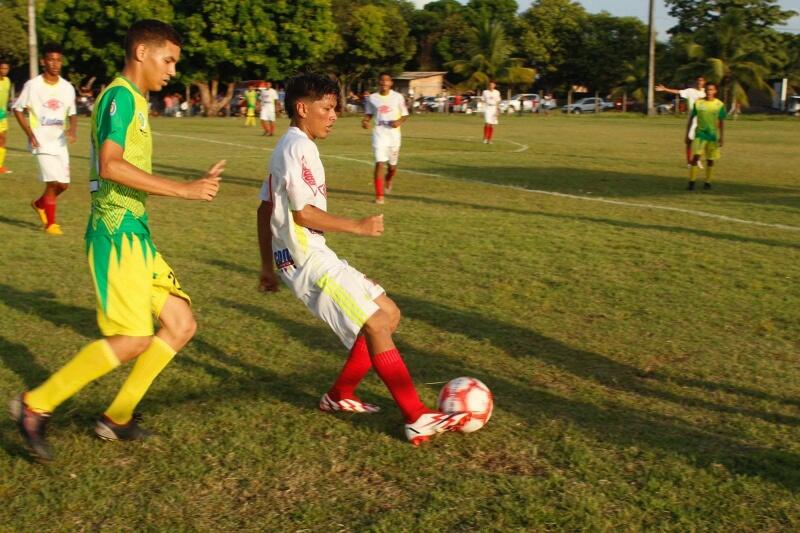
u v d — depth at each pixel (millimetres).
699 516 3133
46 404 3510
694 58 53844
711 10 64188
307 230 3811
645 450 3723
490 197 12305
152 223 9570
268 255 4062
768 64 52500
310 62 47406
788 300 6395
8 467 3520
